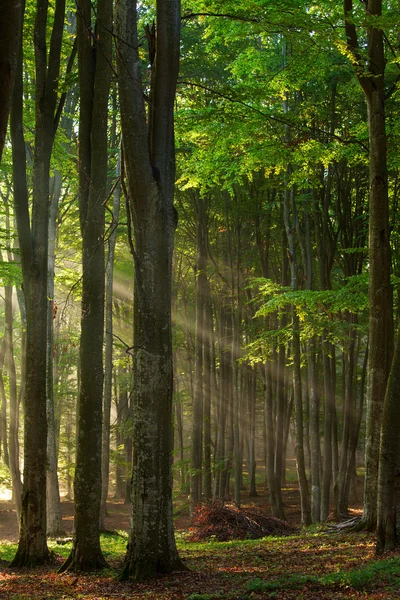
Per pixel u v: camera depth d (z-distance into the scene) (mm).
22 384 24391
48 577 10398
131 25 9734
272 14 11562
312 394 22000
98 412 11344
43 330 12445
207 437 28219
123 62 9625
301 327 20250
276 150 14891
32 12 16547
